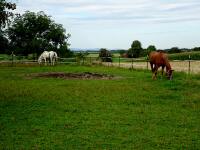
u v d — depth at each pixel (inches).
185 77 1043.9
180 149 389.1
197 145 403.2
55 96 735.7
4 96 733.3
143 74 1238.9
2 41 2327.8
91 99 698.8
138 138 429.7
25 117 540.1
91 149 388.5
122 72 1336.1
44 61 1830.7
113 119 528.4
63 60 2076.8
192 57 2513.5
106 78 1112.8
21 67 1652.3
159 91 789.2
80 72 1336.1
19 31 2285.9
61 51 2325.3
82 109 602.9
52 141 416.2
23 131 459.8
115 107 617.9
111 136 437.7
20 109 601.9
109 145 402.6
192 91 775.7
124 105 638.5
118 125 493.0
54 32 2290.8
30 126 486.0
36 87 882.8
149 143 410.6
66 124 497.0
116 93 773.9
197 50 2967.5
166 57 994.1
